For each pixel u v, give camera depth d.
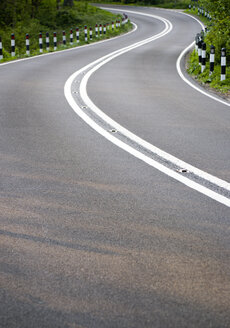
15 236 3.69
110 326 2.59
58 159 5.96
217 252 3.49
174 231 3.85
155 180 5.20
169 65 19.67
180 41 32.59
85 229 3.85
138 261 3.32
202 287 2.99
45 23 45.28
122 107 10.05
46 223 3.95
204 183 5.11
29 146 6.59
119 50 25.67
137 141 7.05
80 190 4.80
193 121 8.77
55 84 13.26
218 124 8.54
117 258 3.36
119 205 4.41
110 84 13.64
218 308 2.76
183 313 2.71
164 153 6.38
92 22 46.09
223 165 5.83
